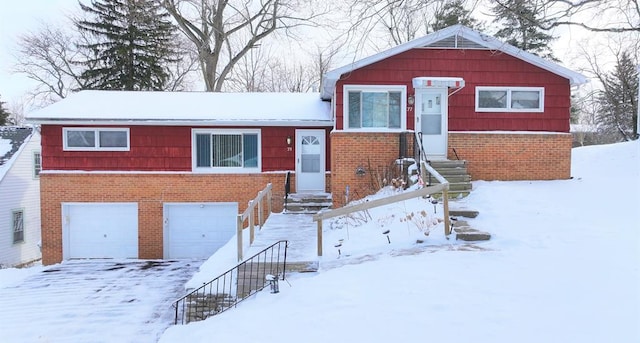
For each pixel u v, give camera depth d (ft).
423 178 33.42
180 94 55.62
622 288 15.55
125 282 35.86
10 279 37.09
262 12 85.25
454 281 17.56
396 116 41.86
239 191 47.24
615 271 17.44
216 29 84.53
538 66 41.93
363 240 27.14
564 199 34.32
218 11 85.51
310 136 47.75
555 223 26.94
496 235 24.82
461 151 42.01
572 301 14.70
